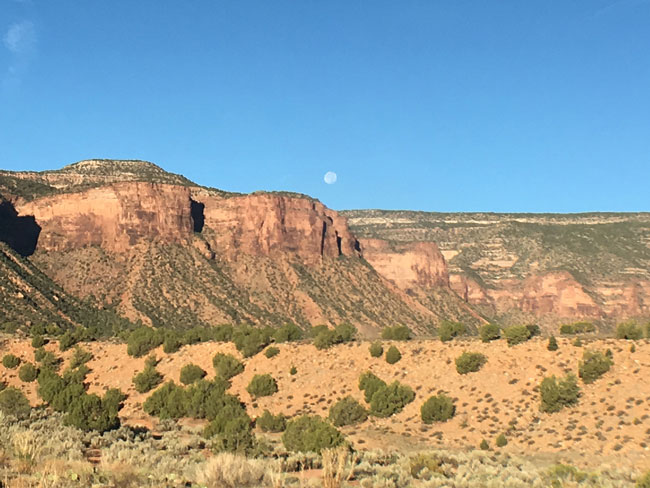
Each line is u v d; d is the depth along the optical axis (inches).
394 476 1195.9
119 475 859.4
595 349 2078.0
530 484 1175.6
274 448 1612.9
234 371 2519.7
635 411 1727.4
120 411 2384.4
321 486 964.0
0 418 1365.7
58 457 1055.6
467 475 1203.2
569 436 1695.4
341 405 2103.8
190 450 1499.8
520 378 2063.2
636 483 1122.0
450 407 1983.3
